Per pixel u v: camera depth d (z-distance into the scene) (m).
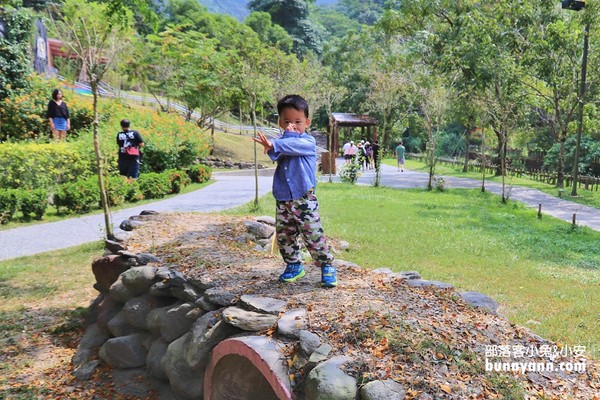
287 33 63.47
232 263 4.76
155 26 7.26
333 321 3.17
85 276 7.29
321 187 18.39
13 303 6.28
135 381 4.47
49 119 15.30
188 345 3.75
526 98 21.17
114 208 12.18
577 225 12.14
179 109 35.62
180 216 7.51
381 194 16.72
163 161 16.91
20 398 4.25
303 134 3.76
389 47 38.03
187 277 4.39
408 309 3.48
